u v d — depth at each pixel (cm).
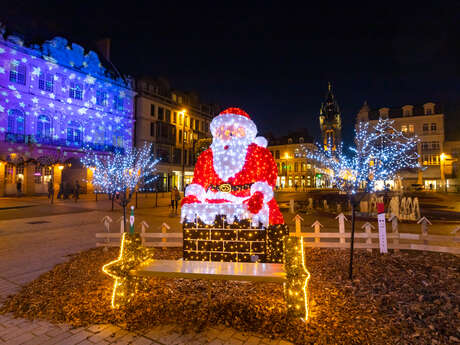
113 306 356
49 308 360
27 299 387
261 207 484
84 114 3073
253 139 561
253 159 538
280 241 488
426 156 4638
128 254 373
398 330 307
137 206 1883
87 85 3119
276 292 412
